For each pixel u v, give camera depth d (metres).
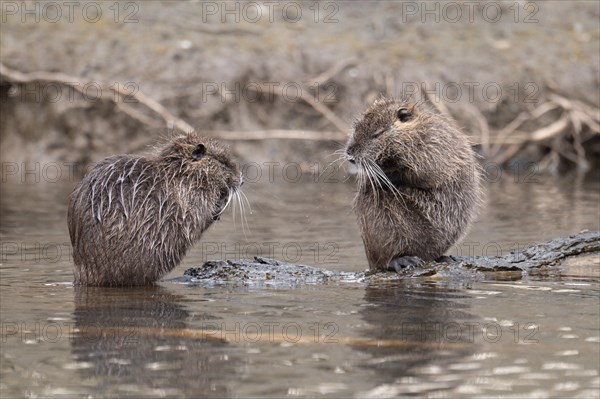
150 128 41.44
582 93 43.28
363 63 42.91
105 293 19.70
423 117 21.14
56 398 13.23
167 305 18.48
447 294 19.20
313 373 14.14
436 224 21.03
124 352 15.31
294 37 43.81
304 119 42.53
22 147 41.38
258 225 29.67
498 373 14.02
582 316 17.19
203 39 43.34
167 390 13.52
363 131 21.27
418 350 15.23
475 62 43.28
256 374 14.12
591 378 13.78
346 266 23.12
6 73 41.03
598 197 34.72
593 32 45.53
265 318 17.38
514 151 42.72
